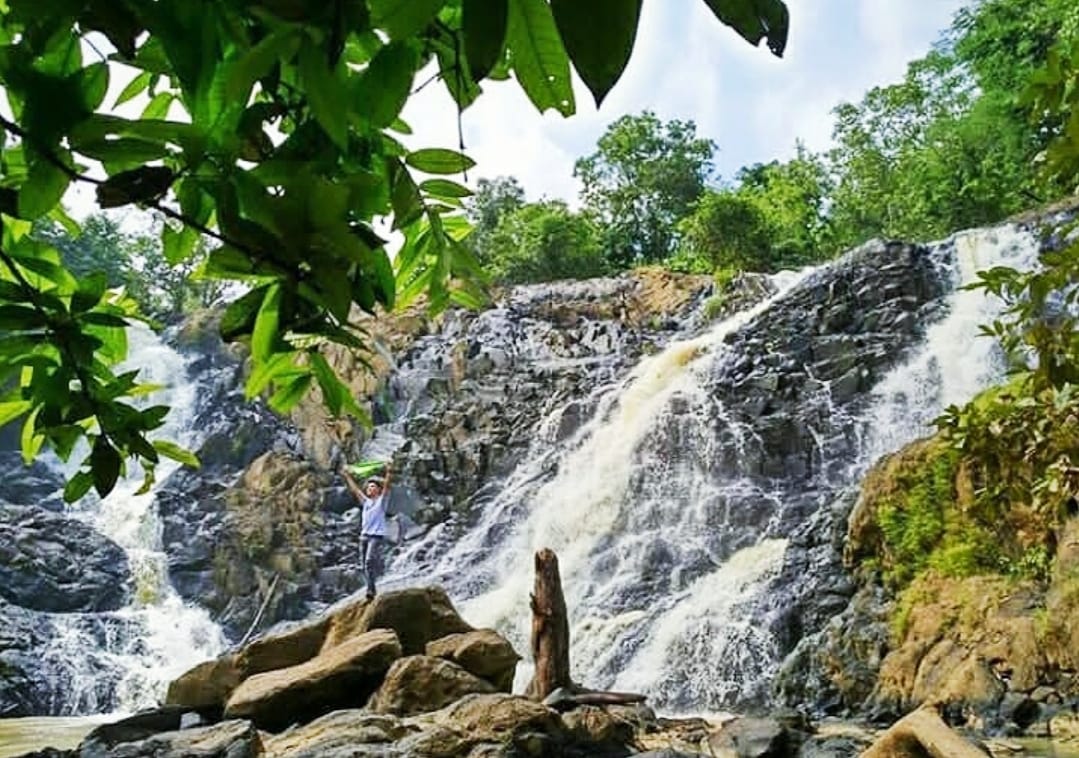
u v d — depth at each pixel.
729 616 16.19
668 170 40.94
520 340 27.89
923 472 13.77
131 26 1.15
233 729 9.26
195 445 26.56
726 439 21.27
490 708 9.25
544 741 8.96
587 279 32.91
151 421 1.66
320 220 1.20
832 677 13.03
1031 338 3.12
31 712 19.33
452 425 25.44
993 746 9.28
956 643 11.86
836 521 15.46
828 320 22.59
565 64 1.01
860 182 38.16
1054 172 2.61
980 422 3.68
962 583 12.56
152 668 21.45
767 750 9.12
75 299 1.55
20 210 1.23
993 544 12.65
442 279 1.73
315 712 10.89
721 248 32.81
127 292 2.02
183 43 1.16
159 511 24.92
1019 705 10.33
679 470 21.52
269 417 27.03
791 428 20.81
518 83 1.02
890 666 12.27
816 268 26.11
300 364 1.86
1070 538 11.43
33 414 1.66
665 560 19.73
